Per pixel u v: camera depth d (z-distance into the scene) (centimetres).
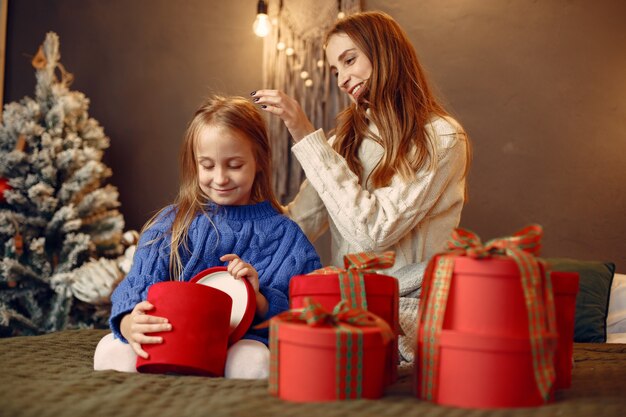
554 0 297
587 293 239
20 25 328
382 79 168
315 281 104
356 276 103
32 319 268
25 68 326
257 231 145
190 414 82
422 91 171
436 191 163
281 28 311
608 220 287
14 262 262
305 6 309
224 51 323
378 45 171
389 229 155
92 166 277
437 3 306
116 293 133
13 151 270
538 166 294
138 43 327
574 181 291
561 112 294
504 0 301
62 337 167
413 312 150
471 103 301
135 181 323
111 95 326
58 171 280
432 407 87
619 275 261
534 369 89
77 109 287
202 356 113
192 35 326
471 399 88
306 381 90
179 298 114
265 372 117
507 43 299
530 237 96
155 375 112
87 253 279
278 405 88
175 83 325
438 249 168
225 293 117
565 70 294
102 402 88
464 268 92
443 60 304
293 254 145
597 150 290
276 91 161
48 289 277
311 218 183
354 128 178
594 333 230
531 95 296
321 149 158
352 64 174
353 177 160
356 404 85
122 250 290
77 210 275
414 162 162
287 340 92
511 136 296
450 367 90
